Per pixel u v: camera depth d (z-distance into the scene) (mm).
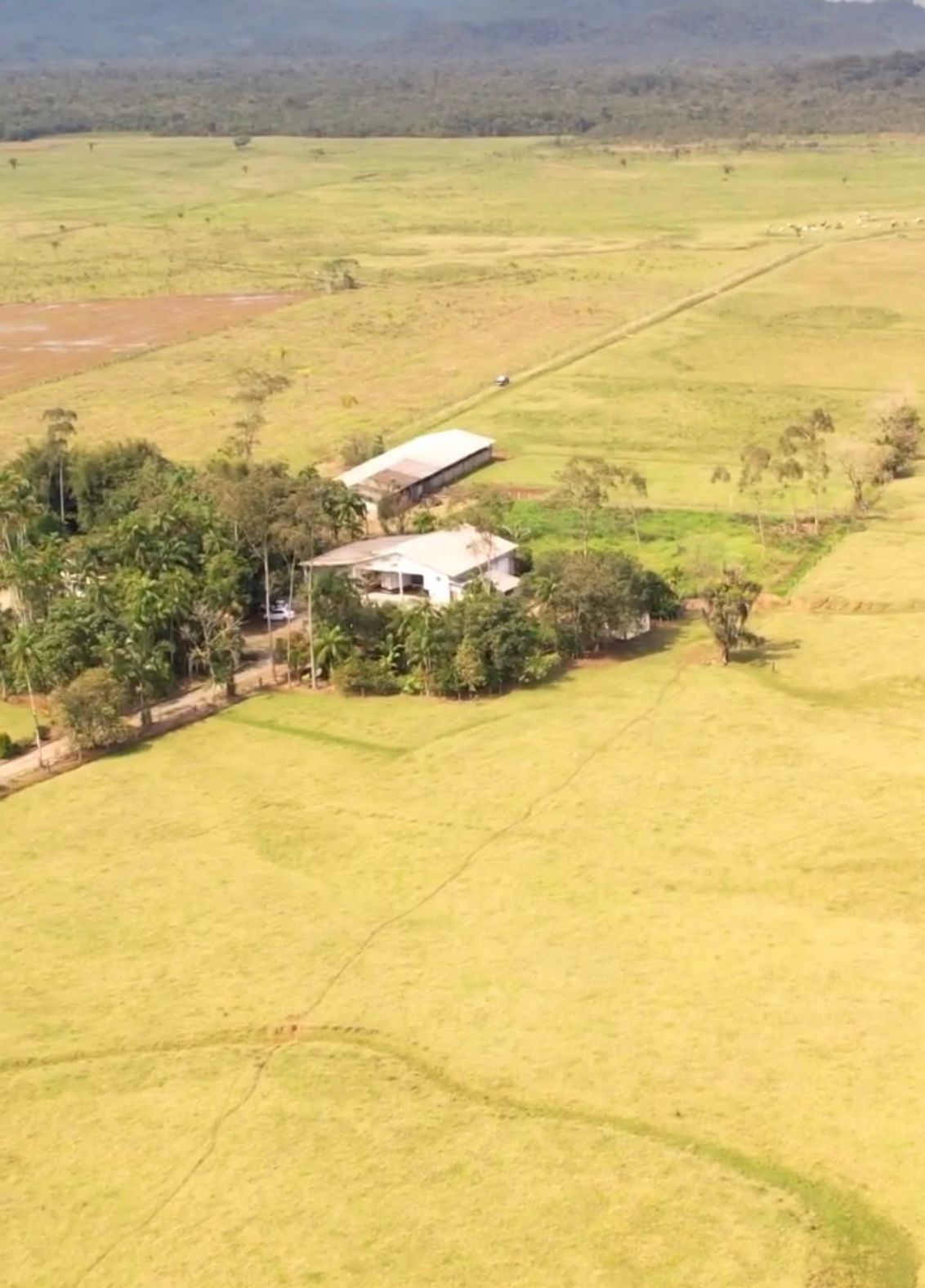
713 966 62938
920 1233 48531
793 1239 48406
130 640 94625
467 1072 57250
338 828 77750
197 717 94000
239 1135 54438
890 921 65688
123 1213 50906
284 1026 60781
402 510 130875
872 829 73625
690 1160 52031
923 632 102000
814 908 67188
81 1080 57969
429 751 86875
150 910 70250
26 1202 51594
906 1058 56219
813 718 88125
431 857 73938
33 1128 55344
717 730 86812
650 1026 59156
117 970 65375
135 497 124312
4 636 99750
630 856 72812
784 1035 58000
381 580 111500
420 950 65625
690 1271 47312
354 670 96312
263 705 95688
